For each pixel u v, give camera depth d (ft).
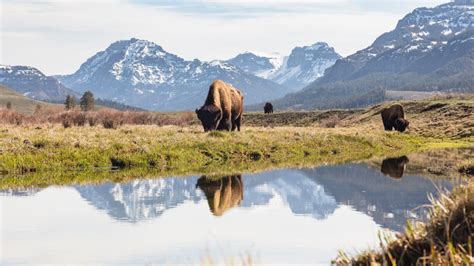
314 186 114.62
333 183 118.73
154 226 77.71
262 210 89.30
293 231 74.33
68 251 64.59
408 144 233.76
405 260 46.16
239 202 96.78
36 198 97.60
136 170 135.74
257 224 78.95
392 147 219.20
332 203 95.35
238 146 169.99
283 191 108.27
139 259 61.62
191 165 147.84
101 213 85.92
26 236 71.97
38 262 60.80
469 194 49.32
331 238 70.59
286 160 166.30
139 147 150.71
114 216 83.87
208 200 97.81
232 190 109.09
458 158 169.07
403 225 76.64
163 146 156.97
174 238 70.79
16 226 77.30
